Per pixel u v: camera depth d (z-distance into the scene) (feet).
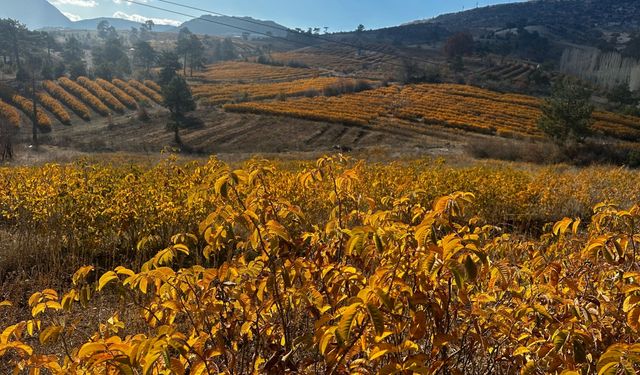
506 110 206.90
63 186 21.93
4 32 297.74
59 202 20.56
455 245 5.57
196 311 6.36
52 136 165.78
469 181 29.01
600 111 211.41
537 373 6.45
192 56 370.53
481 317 6.93
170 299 6.75
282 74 365.40
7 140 93.40
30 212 22.59
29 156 97.66
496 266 7.14
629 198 33.06
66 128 181.27
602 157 100.48
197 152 140.05
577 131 111.65
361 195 9.01
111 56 363.56
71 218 19.69
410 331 6.01
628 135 167.63
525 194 28.63
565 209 30.99
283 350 6.50
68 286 17.25
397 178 26.07
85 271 6.93
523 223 28.43
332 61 424.46
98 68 289.94
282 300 6.98
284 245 6.82
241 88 284.20
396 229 6.42
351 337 5.90
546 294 6.65
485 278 7.98
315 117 178.70
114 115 208.44
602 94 269.03
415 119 183.83
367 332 5.95
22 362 5.91
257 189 7.39
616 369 4.61
